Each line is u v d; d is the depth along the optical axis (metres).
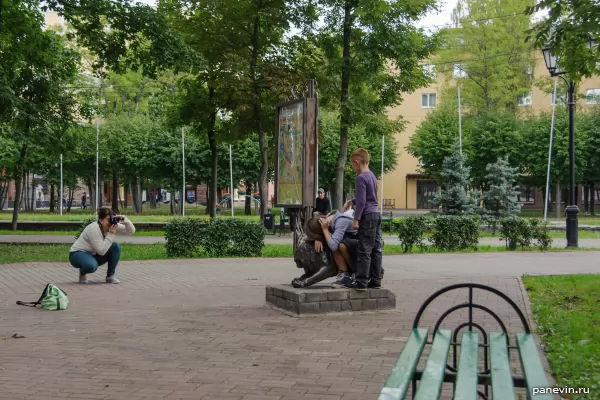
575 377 5.42
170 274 13.98
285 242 24.52
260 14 25.94
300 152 10.17
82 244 12.44
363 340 7.25
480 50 57.66
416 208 70.12
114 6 21.69
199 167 54.81
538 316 8.59
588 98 56.56
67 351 6.70
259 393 5.20
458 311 9.12
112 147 50.50
